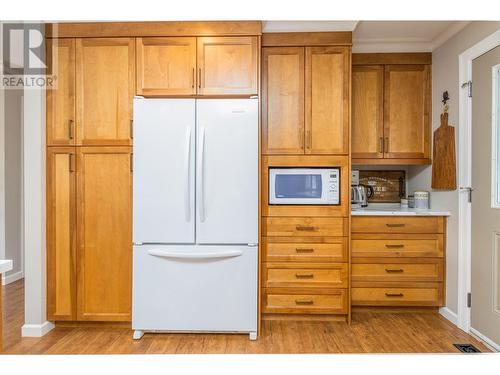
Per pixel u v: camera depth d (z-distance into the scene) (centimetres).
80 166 256
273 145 271
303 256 269
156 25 253
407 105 308
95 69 255
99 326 263
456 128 271
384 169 352
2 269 141
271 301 271
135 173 244
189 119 242
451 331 259
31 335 249
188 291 245
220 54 252
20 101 408
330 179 271
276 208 270
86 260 256
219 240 244
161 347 232
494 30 230
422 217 288
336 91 269
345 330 261
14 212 399
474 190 252
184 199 242
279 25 265
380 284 288
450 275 280
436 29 279
